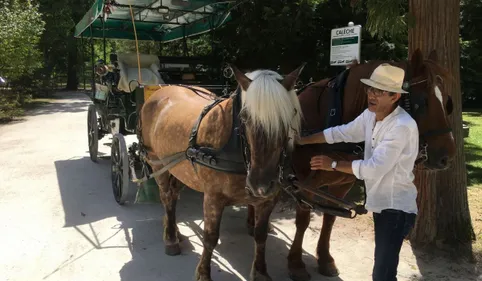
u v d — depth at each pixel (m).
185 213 5.63
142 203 5.88
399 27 4.05
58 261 4.16
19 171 7.48
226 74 4.01
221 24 7.43
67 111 17.22
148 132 4.42
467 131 9.80
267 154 2.66
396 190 2.61
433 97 2.96
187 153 3.30
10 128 12.64
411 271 3.98
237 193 3.13
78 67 28.25
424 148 2.96
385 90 2.49
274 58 6.93
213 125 3.18
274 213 5.68
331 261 3.98
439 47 4.20
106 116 6.88
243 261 4.27
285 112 2.62
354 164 2.63
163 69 7.04
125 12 7.73
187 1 6.97
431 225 4.41
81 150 9.34
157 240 4.71
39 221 5.18
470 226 4.50
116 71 6.54
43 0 23.17
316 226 5.18
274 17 6.07
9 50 15.45
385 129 2.60
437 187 4.40
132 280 3.81
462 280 3.82
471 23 13.66
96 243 4.59
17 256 4.24
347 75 3.62
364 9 5.89
